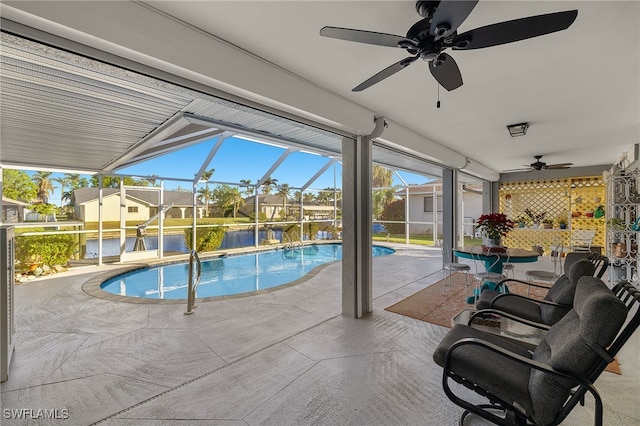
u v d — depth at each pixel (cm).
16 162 594
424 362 260
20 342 297
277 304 416
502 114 374
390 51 233
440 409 200
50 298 443
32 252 610
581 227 802
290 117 301
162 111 427
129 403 206
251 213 1007
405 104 342
